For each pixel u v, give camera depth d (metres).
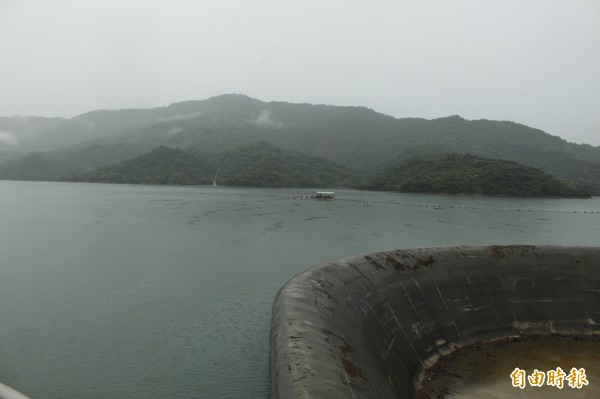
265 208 79.62
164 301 22.97
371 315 14.03
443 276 17.97
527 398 13.70
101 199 96.19
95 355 16.44
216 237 44.53
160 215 64.38
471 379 14.67
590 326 18.16
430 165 153.75
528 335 17.78
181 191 136.75
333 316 11.59
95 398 13.59
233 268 30.94
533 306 18.44
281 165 199.12
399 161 194.62
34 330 18.80
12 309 21.47
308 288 12.54
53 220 56.38
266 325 19.64
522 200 114.19
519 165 137.12
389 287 15.91
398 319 15.27
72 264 31.25
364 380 9.20
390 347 13.88
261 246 40.09
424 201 105.06
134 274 28.64
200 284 26.52
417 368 14.64
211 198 104.75
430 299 17.05
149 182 190.88
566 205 99.81
